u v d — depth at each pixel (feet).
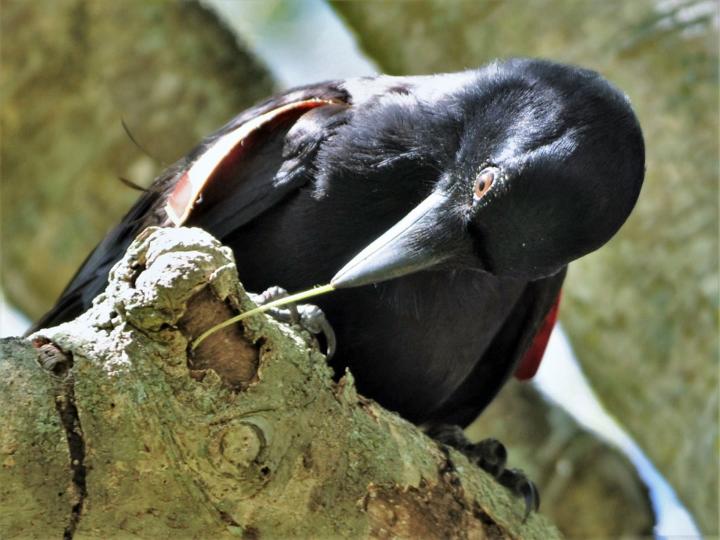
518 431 57.67
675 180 50.93
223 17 58.13
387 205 36.11
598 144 32.60
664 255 50.70
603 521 56.39
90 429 27.22
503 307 38.24
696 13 52.49
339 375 37.37
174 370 27.58
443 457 32.42
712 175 50.80
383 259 33.50
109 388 27.32
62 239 54.90
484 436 57.62
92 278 41.09
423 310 36.29
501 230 33.12
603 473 57.00
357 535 30.25
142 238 27.73
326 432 29.27
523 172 32.73
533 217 32.63
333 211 36.29
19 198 55.06
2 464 26.58
